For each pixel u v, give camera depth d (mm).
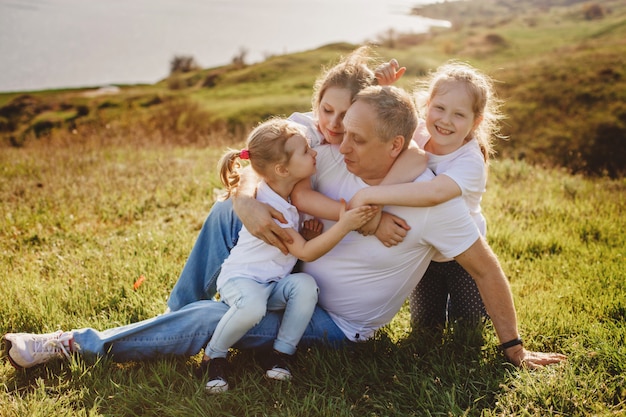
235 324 2824
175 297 3332
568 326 3469
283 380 2916
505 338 3051
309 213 2893
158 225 5434
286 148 2787
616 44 40344
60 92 51906
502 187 7301
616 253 4867
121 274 4113
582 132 27109
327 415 2674
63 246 5016
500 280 2973
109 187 6605
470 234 2869
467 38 53969
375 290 3020
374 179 2861
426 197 2695
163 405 2719
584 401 2770
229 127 33219
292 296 2889
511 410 2754
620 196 7102
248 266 2959
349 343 3168
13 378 2977
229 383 2930
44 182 6910
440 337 3355
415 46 53844
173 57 67938
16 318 3508
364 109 2652
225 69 56688
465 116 2822
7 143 15172
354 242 2908
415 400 2826
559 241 5082
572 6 62344
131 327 3000
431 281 3477
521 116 29016
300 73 48969
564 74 33000
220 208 3211
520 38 50688
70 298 3766
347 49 56000
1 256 4789
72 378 2912
